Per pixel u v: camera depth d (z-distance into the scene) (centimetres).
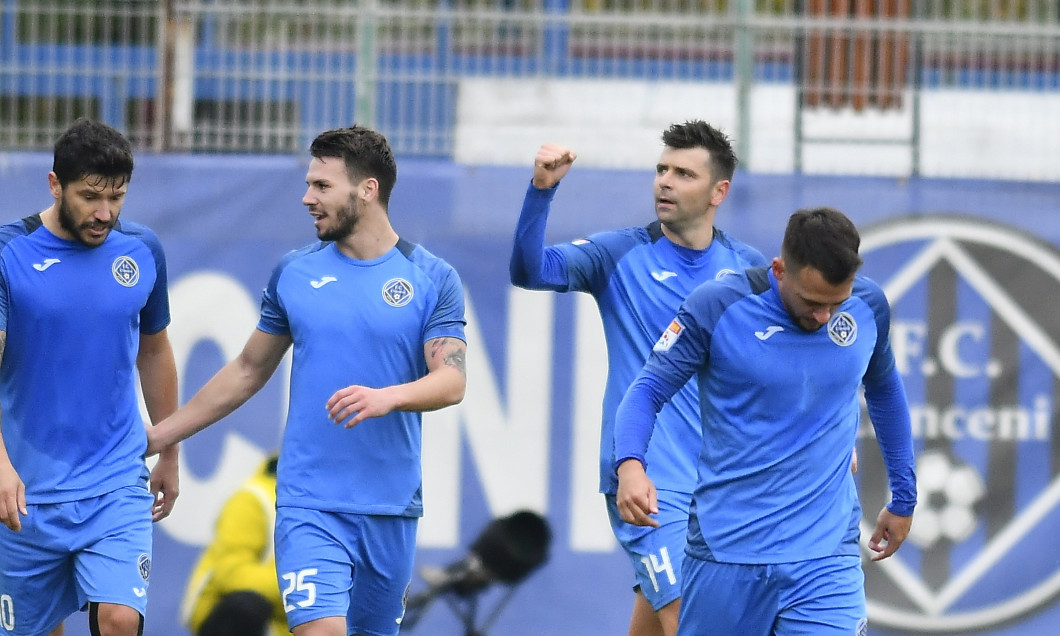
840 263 1208
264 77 2439
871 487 2228
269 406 2216
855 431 1334
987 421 2250
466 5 2680
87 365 1492
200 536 2169
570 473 2231
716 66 2509
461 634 2186
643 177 2306
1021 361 2261
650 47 2514
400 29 2509
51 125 2417
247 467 2197
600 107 2512
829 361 1295
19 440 1489
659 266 1595
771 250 2295
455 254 2275
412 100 2462
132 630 1469
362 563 1466
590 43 2520
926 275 2280
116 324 1502
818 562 1290
